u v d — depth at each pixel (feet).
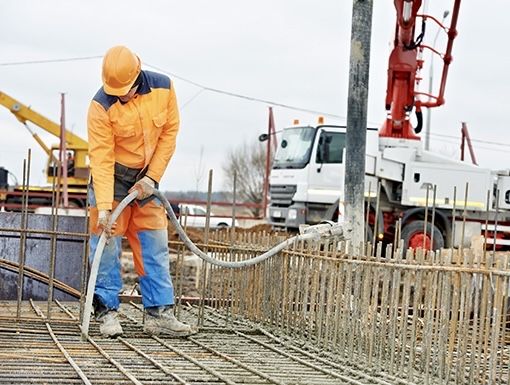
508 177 64.39
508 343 26.99
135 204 26.66
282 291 28.32
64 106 97.71
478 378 20.53
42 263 33.91
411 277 23.30
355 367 23.36
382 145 61.87
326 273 25.86
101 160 25.84
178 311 30.40
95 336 25.95
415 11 58.95
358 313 24.02
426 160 62.69
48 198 104.88
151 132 26.12
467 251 21.53
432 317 21.50
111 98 25.67
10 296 34.12
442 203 62.23
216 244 32.83
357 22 33.94
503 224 64.85
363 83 33.99
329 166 66.39
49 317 27.22
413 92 61.21
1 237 33.27
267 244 29.81
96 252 25.22
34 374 19.75
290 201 67.82
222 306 32.53
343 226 30.68
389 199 61.93
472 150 90.38
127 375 20.02
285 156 69.00
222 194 192.03
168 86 26.53
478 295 20.59
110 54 25.44
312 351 25.34
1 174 113.60
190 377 20.42
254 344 26.40
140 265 26.91
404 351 22.12
